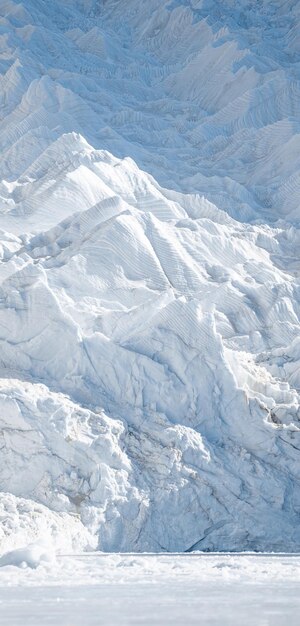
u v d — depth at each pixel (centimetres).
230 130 11781
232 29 14375
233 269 7606
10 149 9856
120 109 12112
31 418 4581
